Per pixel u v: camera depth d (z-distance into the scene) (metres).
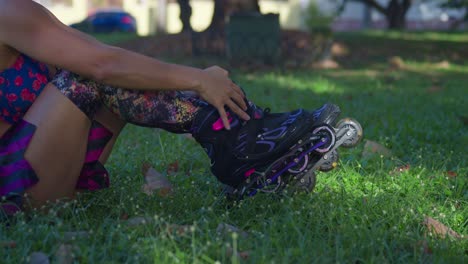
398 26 29.36
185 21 15.78
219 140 2.69
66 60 2.49
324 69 12.47
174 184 3.38
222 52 13.59
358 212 2.85
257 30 12.37
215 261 2.27
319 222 2.63
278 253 2.29
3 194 2.53
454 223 2.91
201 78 2.61
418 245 2.49
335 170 3.63
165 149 4.21
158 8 24.05
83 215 2.73
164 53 14.06
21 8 2.47
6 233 2.45
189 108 2.69
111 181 3.38
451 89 8.95
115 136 2.81
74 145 2.60
